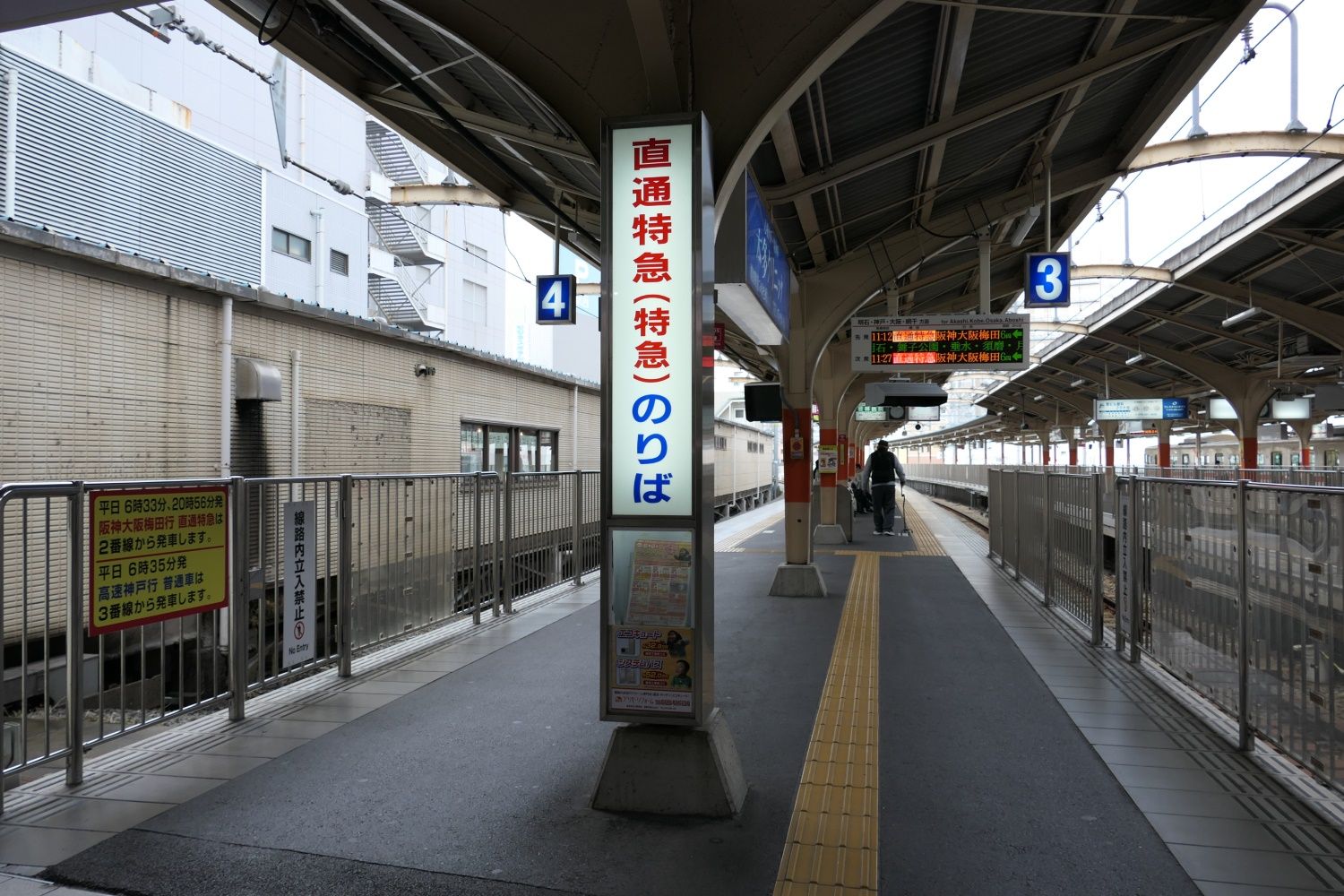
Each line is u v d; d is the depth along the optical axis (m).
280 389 9.41
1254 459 26.36
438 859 3.00
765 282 6.50
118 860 2.98
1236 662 4.18
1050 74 6.70
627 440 3.53
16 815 3.37
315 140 23.03
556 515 9.34
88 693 3.86
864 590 9.57
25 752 3.63
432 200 10.23
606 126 3.55
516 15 3.72
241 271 16.30
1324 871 2.89
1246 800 3.51
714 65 3.82
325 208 21.30
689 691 3.43
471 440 14.05
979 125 7.06
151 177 14.07
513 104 6.66
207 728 4.48
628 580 3.51
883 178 8.71
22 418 6.93
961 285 15.63
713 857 3.01
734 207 5.46
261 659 4.77
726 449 28.59
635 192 3.54
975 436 73.94
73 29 17.14
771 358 16.97
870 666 5.92
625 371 3.54
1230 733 4.40
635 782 3.41
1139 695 5.15
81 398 7.41
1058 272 8.83
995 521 12.62
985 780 3.74
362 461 11.15
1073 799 3.52
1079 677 5.59
